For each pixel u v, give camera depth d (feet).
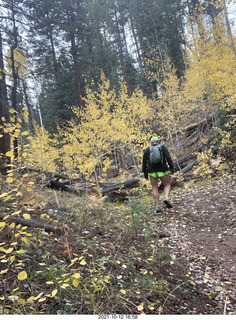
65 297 5.87
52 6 41.16
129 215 13.10
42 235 8.50
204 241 12.13
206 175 27.12
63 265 7.06
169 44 68.74
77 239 9.20
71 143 34.58
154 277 8.03
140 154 24.40
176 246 11.55
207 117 40.52
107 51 85.30
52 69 70.33
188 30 30.83
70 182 24.13
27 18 36.09
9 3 33.32
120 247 9.73
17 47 34.68
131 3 84.17
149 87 64.80
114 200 21.45
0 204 9.52
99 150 33.19
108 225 12.13
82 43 80.28
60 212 11.26
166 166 16.61
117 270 7.89
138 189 24.14
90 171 29.94
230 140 28.78
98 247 8.95
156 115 47.47
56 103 63.62
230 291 8.08
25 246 7.27
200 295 7.70
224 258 10.32
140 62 84.02
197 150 33.17
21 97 32.48
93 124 30.30
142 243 10.48
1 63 29.12
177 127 46.09
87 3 95.61
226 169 25.71
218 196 18.44
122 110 25.68
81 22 68.54
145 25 70.38
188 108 47.52
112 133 30.83
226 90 29.43
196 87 39.91
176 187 26.84
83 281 6.48
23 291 5.64
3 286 5.57
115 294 6.39
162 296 7.09
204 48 29.12
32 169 24.89
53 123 61.31
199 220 14.93
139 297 6.67
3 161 11.42
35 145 38.88
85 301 5.86
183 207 17.46
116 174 42.37
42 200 12.84
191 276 8.82
